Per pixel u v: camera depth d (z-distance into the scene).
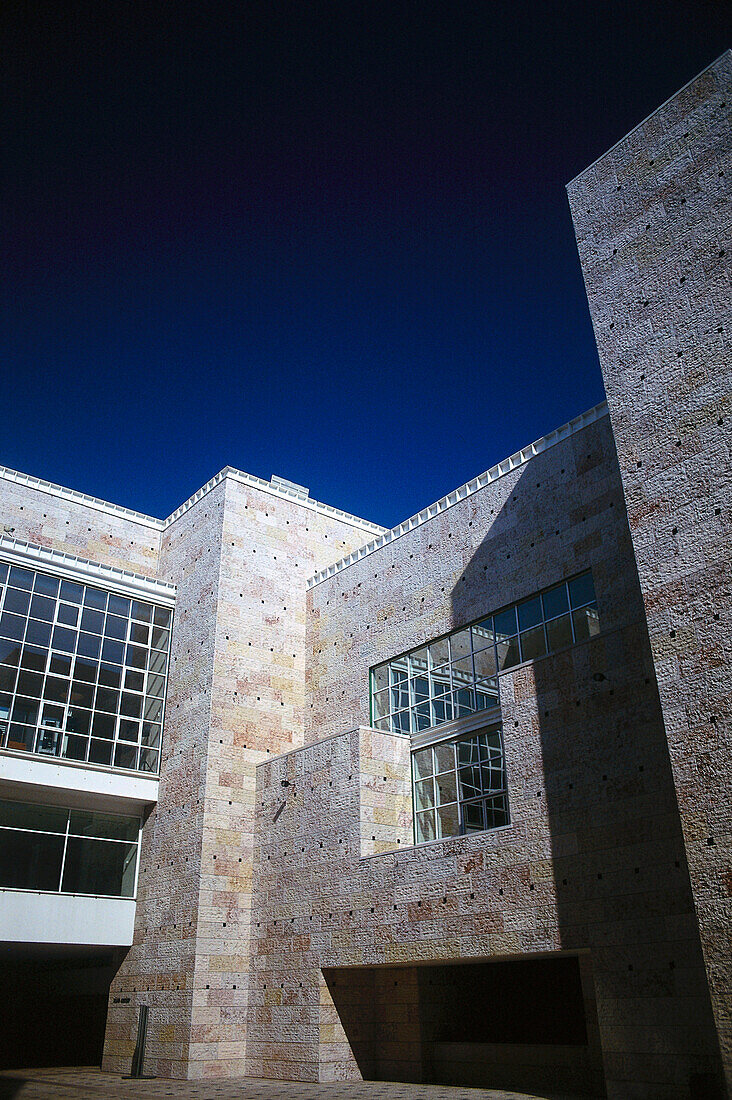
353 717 31.14
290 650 34.09
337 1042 25.19
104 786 30.56
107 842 31.12
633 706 19.28
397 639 30.36
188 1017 26.73
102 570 33.38
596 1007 19.75
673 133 20.69
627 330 20.27
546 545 25.83
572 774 20.09
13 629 30.02
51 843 29.62
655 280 20.05
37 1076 27.03
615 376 20.14
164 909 29.48
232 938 28.33
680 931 16.92
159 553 38.16
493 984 24.66
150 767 32.16
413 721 28.84
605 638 20.38
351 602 32.97
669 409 18.75
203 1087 23.25
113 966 30.88
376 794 26.53
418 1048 24.89
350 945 24.73
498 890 20.88
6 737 28.64
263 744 31.81
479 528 28.34
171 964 28.25
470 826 25.12
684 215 19.88
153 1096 20.55
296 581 35.59
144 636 33.97
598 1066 20.56
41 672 30.22
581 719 20.31
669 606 17.42
